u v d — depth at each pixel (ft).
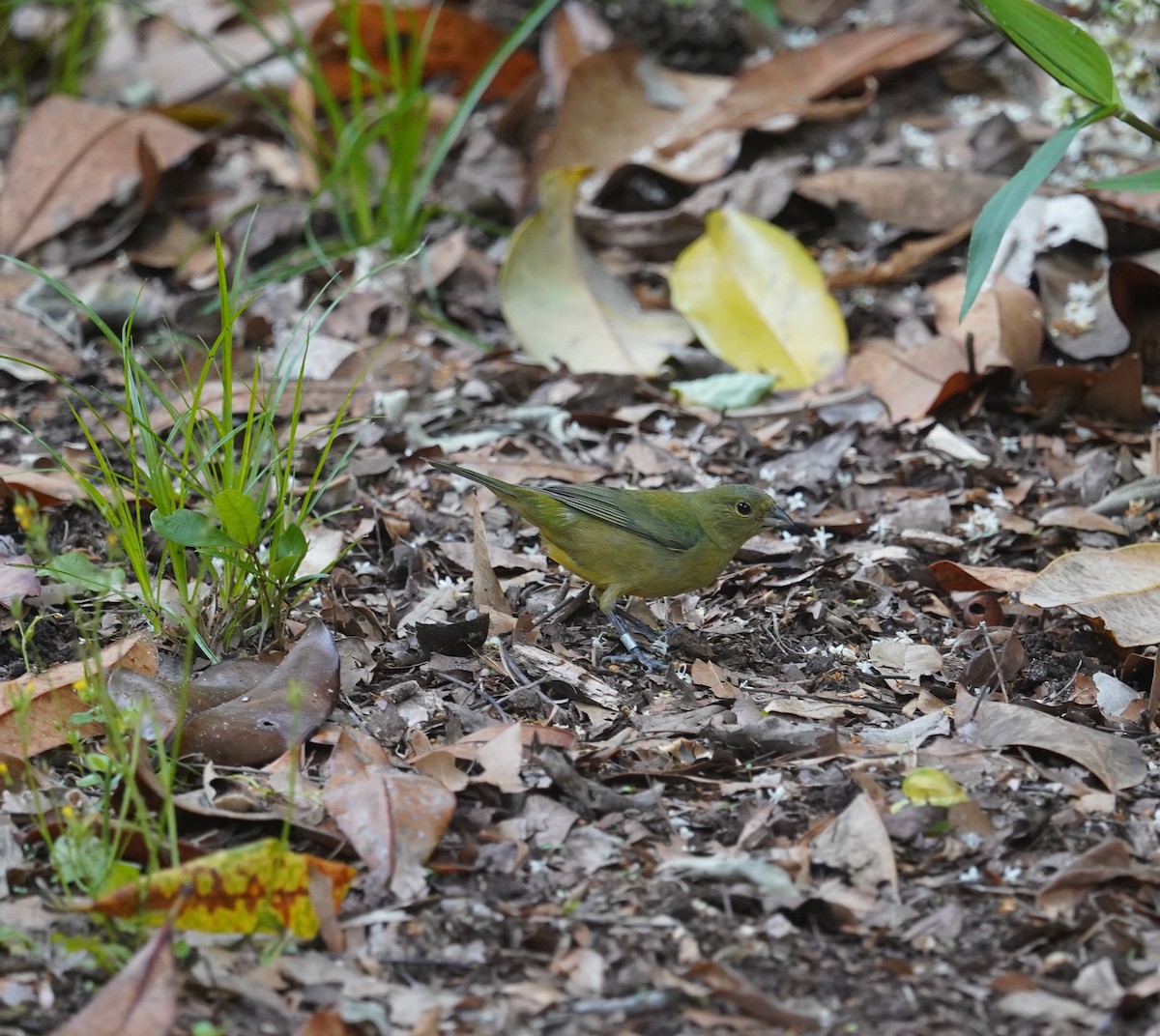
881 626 33.60
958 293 45.73
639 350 45.44
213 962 21.54
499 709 29.07
